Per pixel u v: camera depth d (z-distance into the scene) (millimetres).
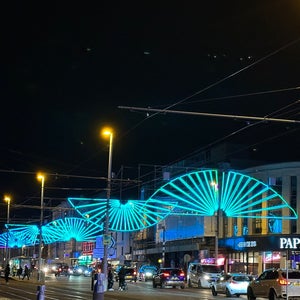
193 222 79062
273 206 66000
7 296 28281
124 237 108188
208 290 42938
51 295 29891
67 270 92875
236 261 70188
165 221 88938
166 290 40656
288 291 25953
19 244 86375
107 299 27297
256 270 66688
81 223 77375
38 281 51438
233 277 34000
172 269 45125
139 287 46031
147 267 65312
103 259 34688
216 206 55375
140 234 100438
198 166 85938
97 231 77750
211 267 46719
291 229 66000
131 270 61375
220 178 68062
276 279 26828
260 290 28078
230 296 33688
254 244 66438
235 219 71562
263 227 67625
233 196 56969
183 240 80938
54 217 114000
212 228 74562
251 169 70438
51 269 85125
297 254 63406
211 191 55562
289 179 67312
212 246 73938
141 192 94312
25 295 29547
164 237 81625
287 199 66688
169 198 80250
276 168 68375
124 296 30438
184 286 45281
